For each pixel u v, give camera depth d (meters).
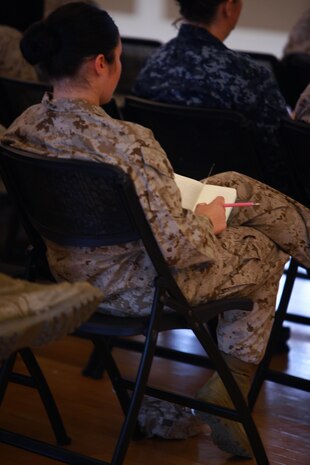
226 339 5.48
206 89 6.95
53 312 4.07
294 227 5.48
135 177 4.55
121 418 6.36
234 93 6.91
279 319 6.35
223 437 5.59
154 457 5.77
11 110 7.58
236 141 6.35
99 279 4.98
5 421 6.22
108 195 4.58
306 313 8.98
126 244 4.84
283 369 7.48
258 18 17.95
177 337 8.24
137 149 4.59
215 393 5.50
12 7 11.51
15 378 5.80
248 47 18.14
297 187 6.19
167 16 18.77
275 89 7.02
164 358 6.86
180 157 6.69
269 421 6.40
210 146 6.49
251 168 6.48
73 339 7.86
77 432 6.09
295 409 6.64
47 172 4.69
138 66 10.81
